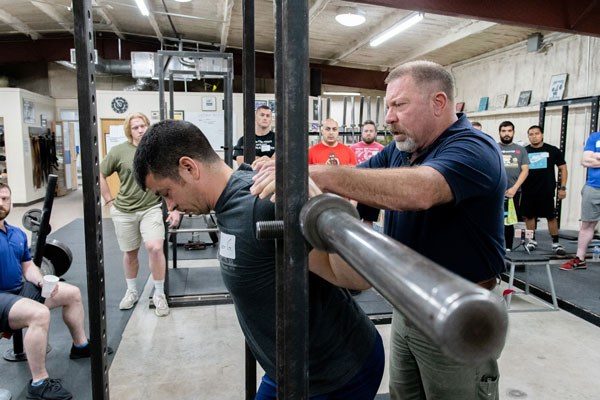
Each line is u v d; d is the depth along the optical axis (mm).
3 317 2414
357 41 8469
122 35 10383
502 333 254
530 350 3062
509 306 3865
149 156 1021
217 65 3930
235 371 2807
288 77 515
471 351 246
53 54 10461
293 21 508
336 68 10516
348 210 509
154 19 8297
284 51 515
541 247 5629
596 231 6258
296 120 520
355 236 394
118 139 8484
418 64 1365
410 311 285
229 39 9836
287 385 556
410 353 1483
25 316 2416
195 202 1044
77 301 2863
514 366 2855
